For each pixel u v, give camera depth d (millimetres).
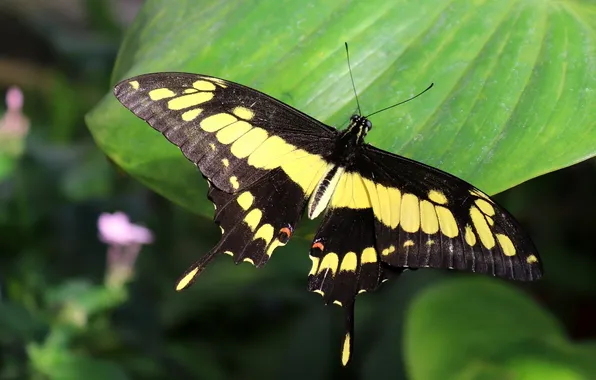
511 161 401
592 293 582
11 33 1260
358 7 425
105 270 587
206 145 409
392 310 562
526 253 398
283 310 637
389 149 411
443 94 413
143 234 566
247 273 655
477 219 403
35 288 557
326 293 422
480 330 466
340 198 422
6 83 1172
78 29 1243
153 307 578
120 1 1441
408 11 423
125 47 449
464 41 419
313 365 577
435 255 409
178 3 441
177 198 416
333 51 421
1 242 604
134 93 399
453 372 453
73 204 621
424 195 411
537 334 465
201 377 587
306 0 427
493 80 413
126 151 417
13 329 509
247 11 429
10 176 611
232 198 416
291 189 422
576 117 403
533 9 424
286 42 424
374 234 420
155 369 557
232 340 626
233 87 410
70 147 834
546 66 413
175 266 658
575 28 420
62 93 998
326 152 421
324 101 418
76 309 543
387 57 419
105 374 510
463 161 405
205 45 427
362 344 572
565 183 581
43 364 510
